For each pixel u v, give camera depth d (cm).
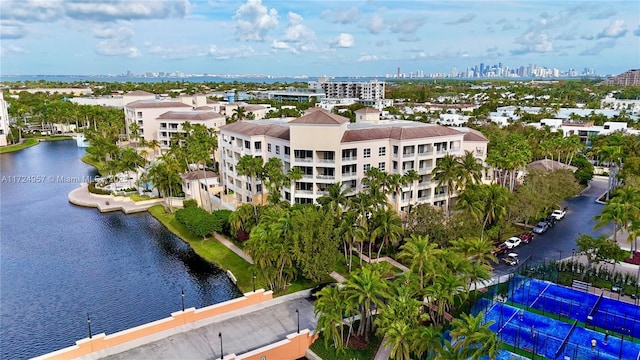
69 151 18938
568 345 5038
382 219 6862
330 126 8194
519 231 8731
